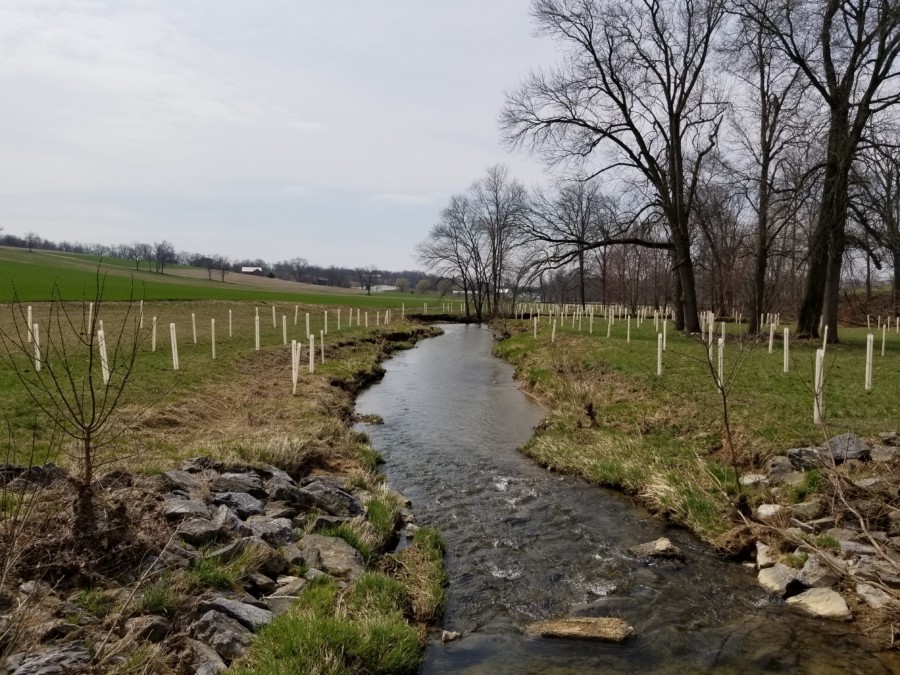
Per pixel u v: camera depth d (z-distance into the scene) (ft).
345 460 38.22
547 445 43.14
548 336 103.04
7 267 219.41
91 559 18.19
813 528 25.62
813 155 80.07
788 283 116.06
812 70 76.84
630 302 206.08
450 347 124.57
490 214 222.69
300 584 20.72
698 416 41.75
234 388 51.98
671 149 95.86
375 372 81.56
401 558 25.45
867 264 158.71
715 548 27.30
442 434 49.60
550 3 89.97
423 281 399.65
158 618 16.52
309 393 53.98
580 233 160.86
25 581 16.79
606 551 27.35
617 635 19.93
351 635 17.44
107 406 37.11
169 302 153.99
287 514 26.55
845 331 115.34
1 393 38.01
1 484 20.08
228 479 27.48
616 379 57.47
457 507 33.06
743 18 77.30
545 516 31.76
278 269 574.97
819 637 19.60
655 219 102.89
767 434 35.47
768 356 65.72
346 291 432.66
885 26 66.18
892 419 36.78
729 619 21.11
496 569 25.52
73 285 176.24
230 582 19.39
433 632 20.62
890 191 77.92
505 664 18.54
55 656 13.92
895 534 24.23
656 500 32.27
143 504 21.81
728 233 120.78
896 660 18.15
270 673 15.05
